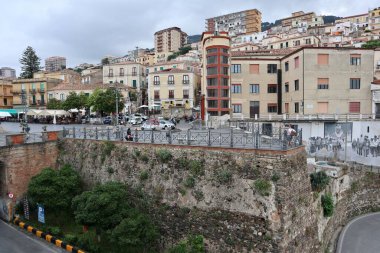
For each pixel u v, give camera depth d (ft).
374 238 85.15
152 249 69.26
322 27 407.85
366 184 107.34
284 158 57.77
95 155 86.84
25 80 262.47
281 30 430.61
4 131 130.00
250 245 58.80
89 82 289.94
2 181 86.99
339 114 138.62
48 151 93.97
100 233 71.10
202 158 67.15
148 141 79.00
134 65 278.26
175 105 237.45
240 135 70.90
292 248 58.49
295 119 133.28
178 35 559.38
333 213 86.99
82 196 69.62
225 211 62.34
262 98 170.40
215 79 160.56
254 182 59.82
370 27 403.54
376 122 121.70
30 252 68.44
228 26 565.12
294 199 59.93
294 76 156.46
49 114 182.70
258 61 170.09
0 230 79.00
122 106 186.29
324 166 98.17
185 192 67.87
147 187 74.18
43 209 79.36
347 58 150.00
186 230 66.85
